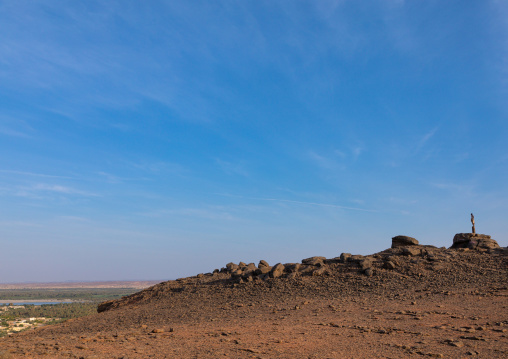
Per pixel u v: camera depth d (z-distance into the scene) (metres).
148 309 29.31
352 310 23.69
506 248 35.72
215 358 12.96
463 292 26.45
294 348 14.77
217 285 34.31
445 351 14.20
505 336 16.38
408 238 40.50
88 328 24.50
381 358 13.38
